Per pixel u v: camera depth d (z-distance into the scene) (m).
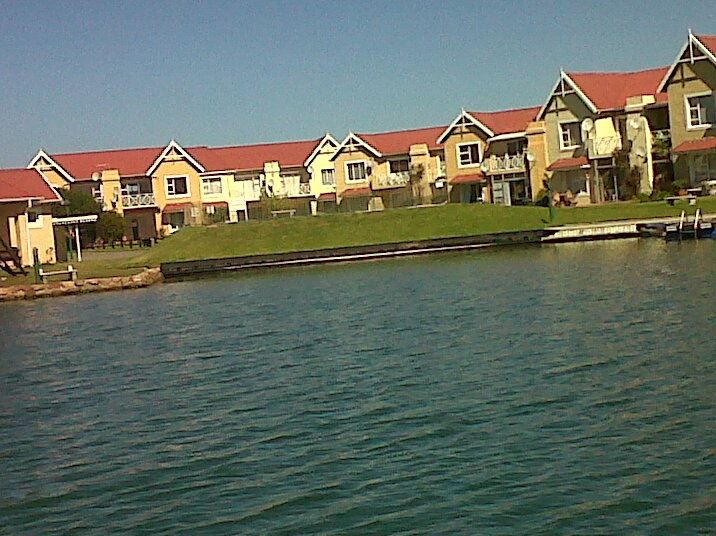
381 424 19.56
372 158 95.19
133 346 32.81
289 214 93.00
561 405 19.88
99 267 64.19
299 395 22.73
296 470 17.20
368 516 14.85
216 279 58.28
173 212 96.81
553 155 79.31
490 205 70.19
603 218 62.91
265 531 14.63
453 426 19.00
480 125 86.75
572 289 37.00
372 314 35.44
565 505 14.65
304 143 104.50
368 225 69.31
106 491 17.06
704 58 70.69
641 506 14.44
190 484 17.02
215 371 26.72
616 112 76.19
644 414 18.73
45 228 68.50
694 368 22.00
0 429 22.05
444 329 30.41
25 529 15.63
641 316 29.25
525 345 26.42
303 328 33.44
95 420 22.19
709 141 70.44
